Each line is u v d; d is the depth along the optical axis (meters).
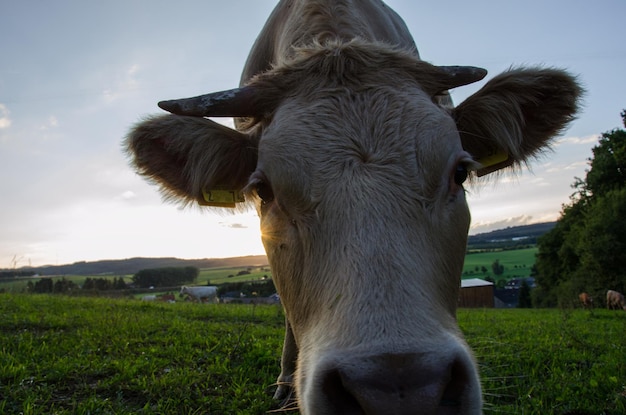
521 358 1.21
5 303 2.03
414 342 0.42
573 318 2.75
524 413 0.81
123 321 1.63
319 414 0.43
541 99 0.73
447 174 0.58
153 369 1.04
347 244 0.50
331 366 0.42
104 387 0.93
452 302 0.61
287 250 0.59
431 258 0.53
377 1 1.27
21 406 0.82
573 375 1.03
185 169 0.76
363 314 0.44
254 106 0.68
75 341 1.28
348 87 0.65
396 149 0.57
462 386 0.43
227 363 1.10
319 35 0.88
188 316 1.99
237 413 0.83
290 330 0.92
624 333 1.79
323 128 0.60
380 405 0.39
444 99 0.91
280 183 0.59
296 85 0.67
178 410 0.85
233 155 0.73
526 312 3.81
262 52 1.21
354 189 0.54
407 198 0.54
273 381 0.99
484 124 0.72
